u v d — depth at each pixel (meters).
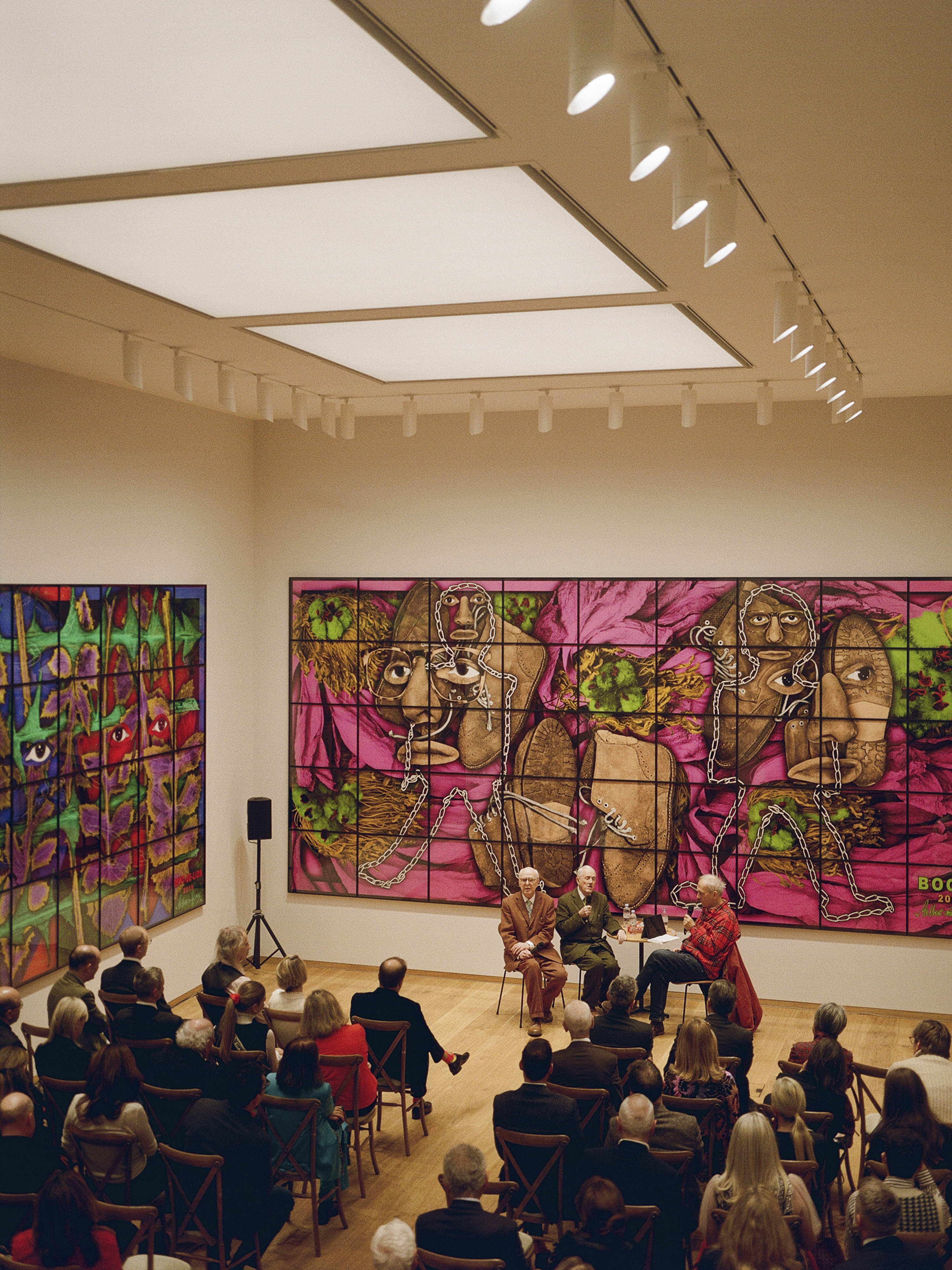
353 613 9.69
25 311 5.62
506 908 8.59
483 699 9.37
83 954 6.05
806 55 2.93
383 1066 6.15
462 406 8.92
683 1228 4.54
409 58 2.83
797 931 8.67
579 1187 4.49
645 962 8.98
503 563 9.33
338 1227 5.30
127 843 8.10
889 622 8.45
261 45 2.75
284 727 9.90
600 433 9.09
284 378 7.62
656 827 8.95
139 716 8.27
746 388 8.01
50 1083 4.94
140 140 3.36
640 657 8.99
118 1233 4.41
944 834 8.33
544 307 5.50
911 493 8.44
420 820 9.52
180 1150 4.51
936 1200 3.97
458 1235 3.75
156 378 7.66
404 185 3.77
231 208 3.99
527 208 4.00
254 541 9.92
